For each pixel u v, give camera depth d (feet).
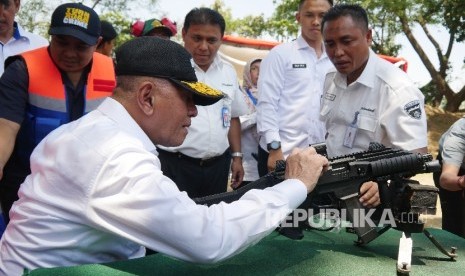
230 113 10.81
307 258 5.31
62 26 7.52
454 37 58.90
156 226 3.98
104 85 8.36
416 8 56.18
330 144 8.50
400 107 7.36
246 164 13.33
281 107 11.28
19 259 4.37
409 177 5.84
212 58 10.46
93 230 4.35
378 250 5.77
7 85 7.64
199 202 5.12
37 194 4.33
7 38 10.74
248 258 5.20
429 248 6.11
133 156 4.11
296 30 59.47
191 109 4.74
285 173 5.24
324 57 11.33
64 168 4.18
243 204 4.50
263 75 11.29
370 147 6.29
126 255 4.92
